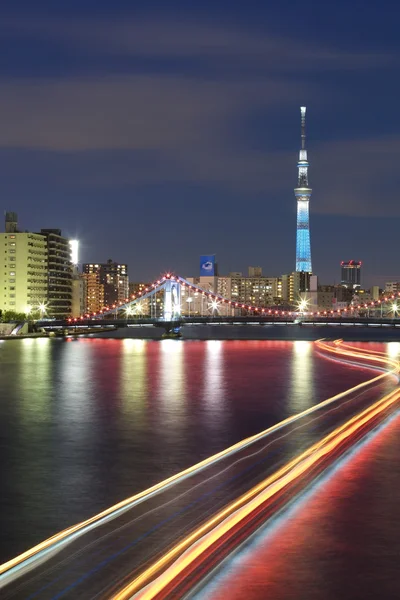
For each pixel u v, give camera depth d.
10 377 146.00
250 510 47.88
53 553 40.19
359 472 58.75
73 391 122.69
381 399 108.12
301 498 51.09
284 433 79.88
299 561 39.47
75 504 52.44
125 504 50.34
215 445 74.56
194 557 39.19
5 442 76.38
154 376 148.38
